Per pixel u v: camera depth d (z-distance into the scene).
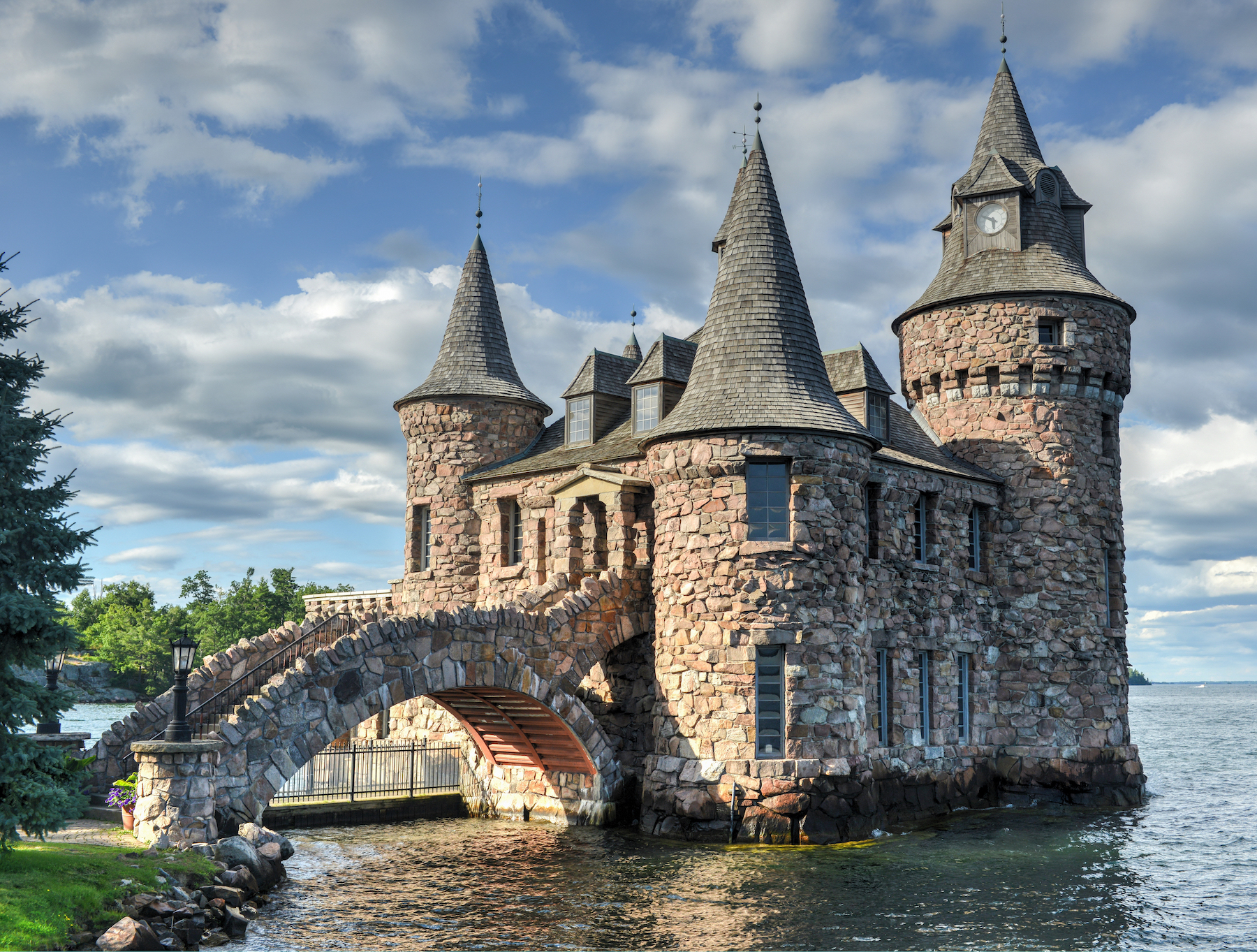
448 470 37.12
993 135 38.19
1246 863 24.83
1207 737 86.12
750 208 30.12
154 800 19.77
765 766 26.09
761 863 23.84
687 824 26.36
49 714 15.97
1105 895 21.45
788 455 27.11
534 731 29.72
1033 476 34.53
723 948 17.36
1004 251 35.91
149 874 17.17
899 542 31.41
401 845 26.22
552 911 19.59
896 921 19.23
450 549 36.78
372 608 40.31
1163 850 26.36
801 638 26.66
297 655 29.17
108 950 14.49
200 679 26.98
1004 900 20.92
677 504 28.11
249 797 21.91
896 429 33.97
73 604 119.44
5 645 15.55
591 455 33.06
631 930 18.38
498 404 37.50
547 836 27.44
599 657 29.11
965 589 33.62
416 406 38.00
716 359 28.66
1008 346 34.81
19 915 14.16
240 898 18.42
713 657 26.91
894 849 25.69
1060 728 33.75
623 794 29.45
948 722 32.59
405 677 24.78
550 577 31.09
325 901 20.23
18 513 15.90
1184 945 18.02
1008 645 34.44
